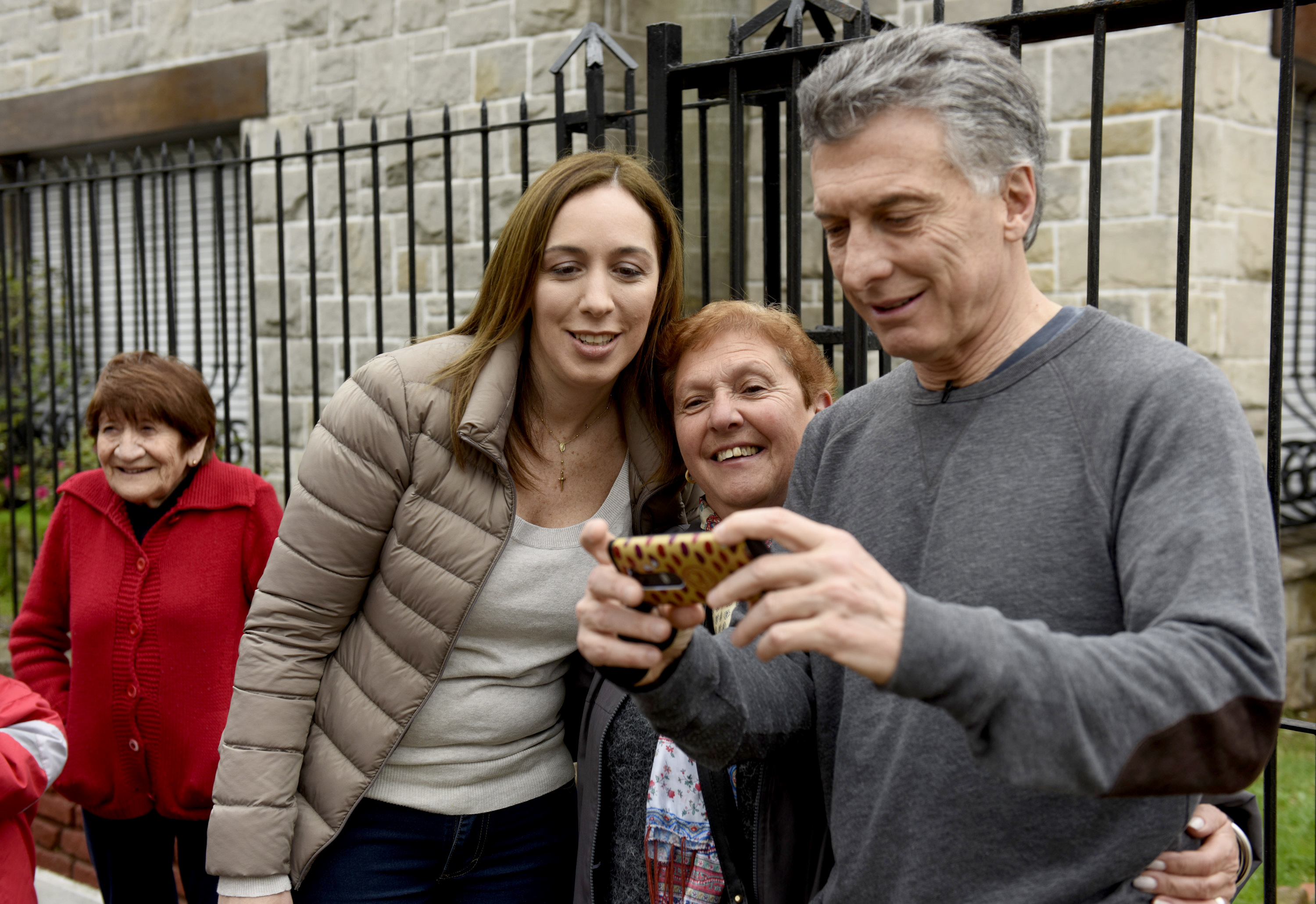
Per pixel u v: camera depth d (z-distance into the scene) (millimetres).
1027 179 1228
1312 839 3307
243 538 2518
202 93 5543
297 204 5262
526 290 1786
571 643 1896
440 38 4754
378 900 1839
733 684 1341
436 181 4828
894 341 1231
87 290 6387
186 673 2443
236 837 1748
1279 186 1676
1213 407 1103
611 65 4332
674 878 1638
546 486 1897
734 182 2312
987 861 1183
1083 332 1225
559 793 1988
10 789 1877
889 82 1148
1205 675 970
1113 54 3811
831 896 1339
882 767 1276
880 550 1314
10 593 5043
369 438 1766
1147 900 1223
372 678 1806
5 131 6402
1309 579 4371
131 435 2426
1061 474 1168
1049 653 967
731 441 1749
